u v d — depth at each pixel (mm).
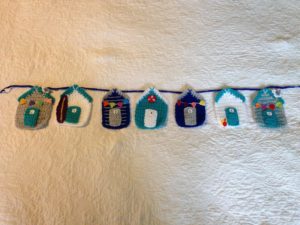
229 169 849
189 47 1068
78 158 869
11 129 917
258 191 818
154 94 959
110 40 1085
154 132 907
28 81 1003
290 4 1175
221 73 1012
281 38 1092
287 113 937
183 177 839
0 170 859
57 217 800
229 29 1114
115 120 919
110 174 847
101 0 1178
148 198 814
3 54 1058
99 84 989
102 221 792
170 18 1143
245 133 905
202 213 794
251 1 1184
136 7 1170
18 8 1166
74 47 1069
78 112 926
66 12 1154
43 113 932
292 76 1006
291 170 846
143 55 1049
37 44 1080
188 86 984
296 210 792
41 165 862
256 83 994
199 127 913
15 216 804
